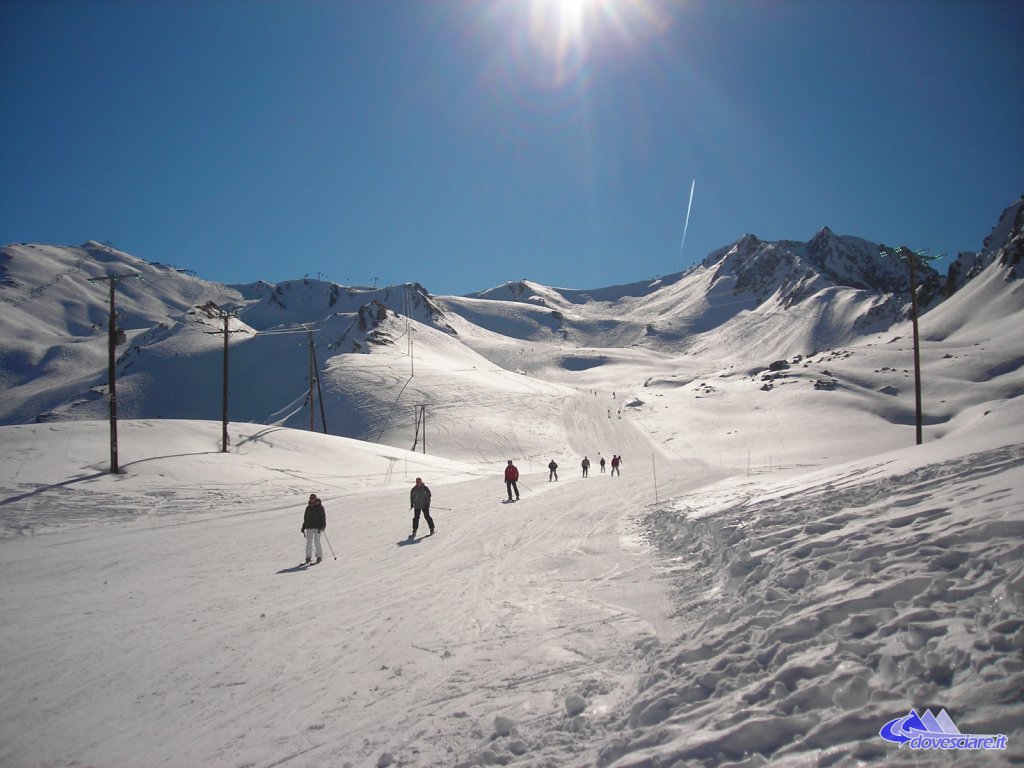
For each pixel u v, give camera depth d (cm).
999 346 11531
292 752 519
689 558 1034
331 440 4128
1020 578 414
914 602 458
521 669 644
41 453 2697
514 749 471
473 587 1025
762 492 1328
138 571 1316
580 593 919
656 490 2217
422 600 966
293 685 665
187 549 1557
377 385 9675
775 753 344
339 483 3077
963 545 532
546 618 812
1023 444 877
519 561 1200
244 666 729
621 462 6238
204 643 819
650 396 13012
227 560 1409
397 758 488
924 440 6712
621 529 1471
